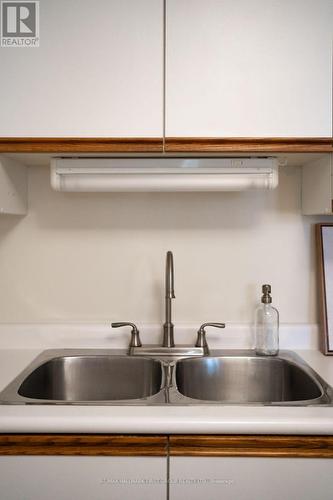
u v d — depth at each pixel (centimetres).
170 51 116
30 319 151
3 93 116
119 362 138
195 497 92
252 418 91
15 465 92
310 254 150
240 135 117
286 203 150
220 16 116
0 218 150
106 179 127
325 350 140
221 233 150
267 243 150
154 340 148
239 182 126
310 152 118
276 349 140
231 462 92
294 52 116
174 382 114
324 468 91
